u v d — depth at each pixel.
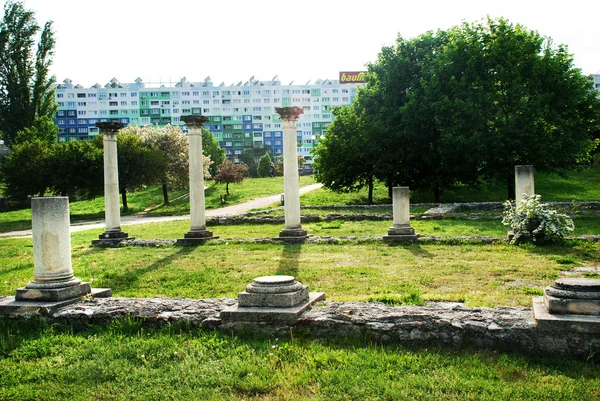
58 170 41.66
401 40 37.38
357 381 5.12
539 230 14.13
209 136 86.50
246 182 63.03
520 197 16.64
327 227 21.92
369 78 38.47
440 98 32.41
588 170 44.53
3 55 49.62
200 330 6.77
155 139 51.94
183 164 50.56
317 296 7.60
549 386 4.82
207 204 44.91
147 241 18.64
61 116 124.00
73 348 6.51
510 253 13.23
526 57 30.86
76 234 25.19
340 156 38.19
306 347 6.06
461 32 33.62
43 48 51.16
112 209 19.89
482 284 9.66
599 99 33.06
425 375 5.20
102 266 13.56
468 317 6.07
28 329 7.41
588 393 4.69
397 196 16.58
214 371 5.55
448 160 33.19
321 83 137.12
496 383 4.95
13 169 42.28
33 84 51.19
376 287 9.63
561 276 10.12
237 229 23.30
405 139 35.38
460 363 5.45
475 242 15.20
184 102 127.88
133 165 44.22
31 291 7.98
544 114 30.31
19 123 50.50
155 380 5.45
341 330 6.32
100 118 125.50
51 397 5.19
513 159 30.23
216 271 12.11
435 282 9.98
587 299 5.65
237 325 6.69
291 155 18.08
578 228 17.97
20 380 5.67
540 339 5.60
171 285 10.67
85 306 7.71
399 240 16.05
